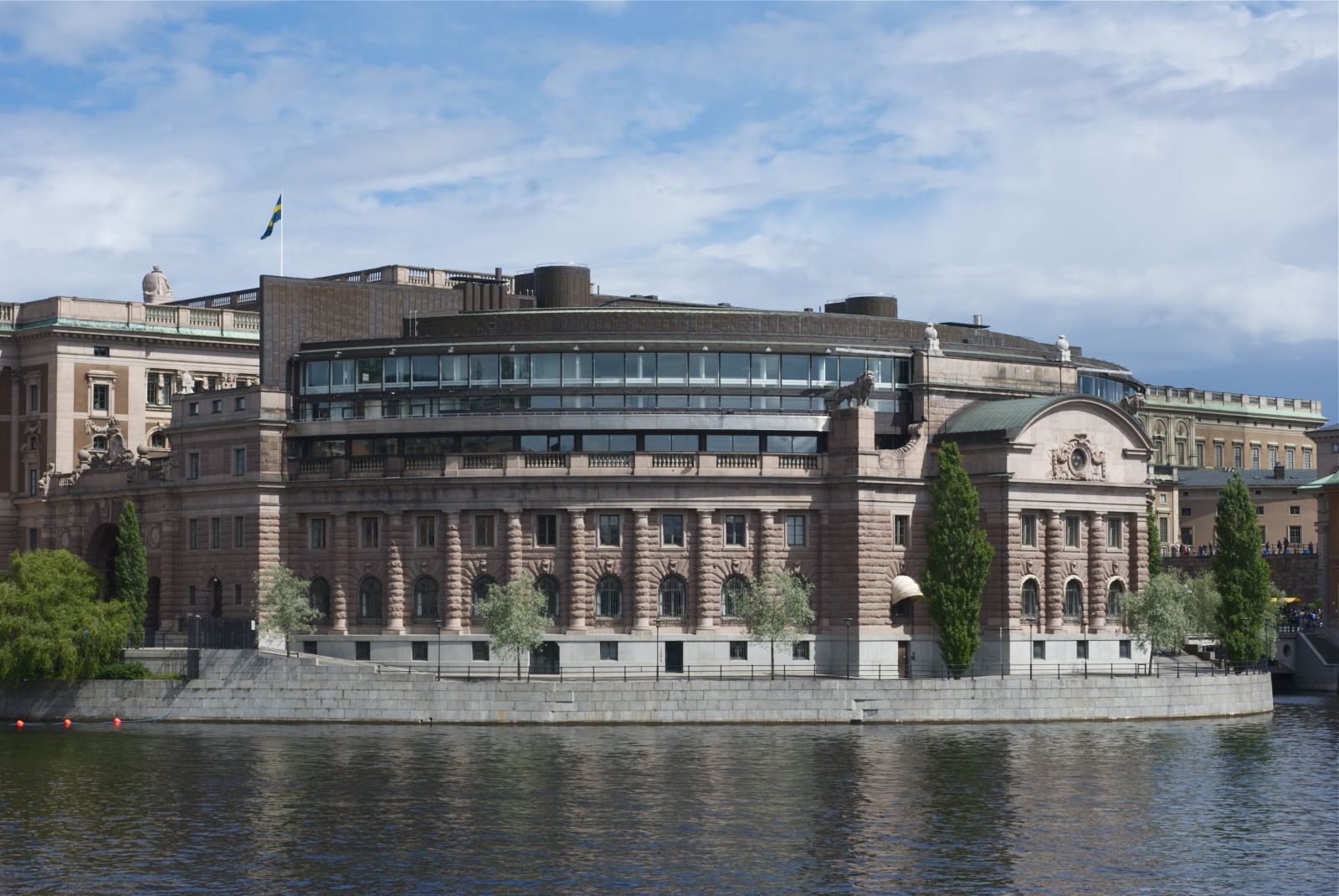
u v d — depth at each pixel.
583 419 161.38
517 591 150.62
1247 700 158.75
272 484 167.38
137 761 124.56
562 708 140.50
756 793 113.31
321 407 171.75
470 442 164.25
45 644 147.12
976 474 162.12
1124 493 168.38
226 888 91.31
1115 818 108.31
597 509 157.50
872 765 123.38
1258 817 109.06
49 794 113.06
